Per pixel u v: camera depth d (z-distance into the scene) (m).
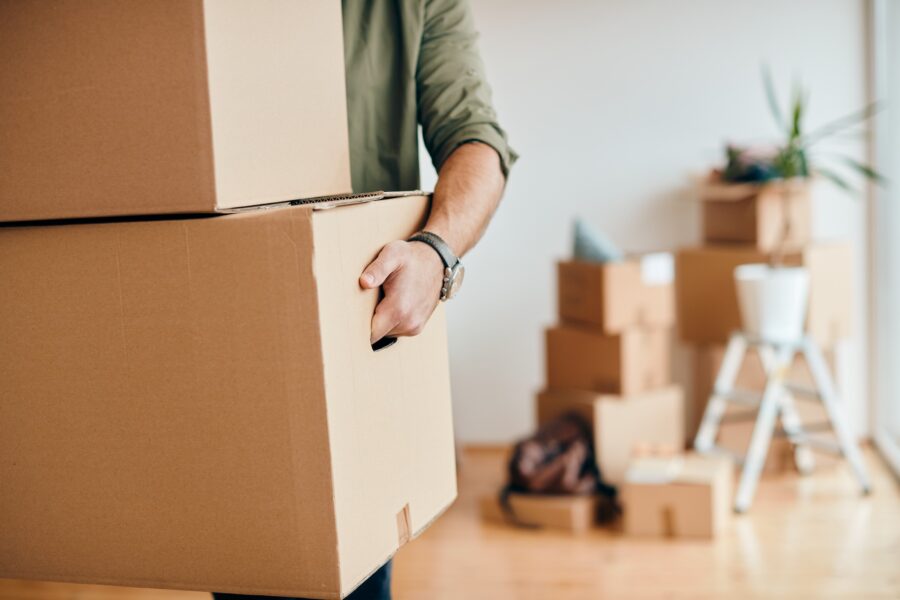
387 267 1.05
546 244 4.87
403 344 1.12
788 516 3.82
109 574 1.06
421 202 1.21
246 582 1.01
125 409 1.02
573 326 4.21
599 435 3.98
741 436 4.40
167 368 0.99
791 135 4.12
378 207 1.08
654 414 4.10
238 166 0.98
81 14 0.96
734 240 4.38
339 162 1.19
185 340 0.98
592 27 4.74
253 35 1.01
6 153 1.01
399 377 1.11
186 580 1.03
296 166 1.09
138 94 0.95
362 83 1.46
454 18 1.47
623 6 4.71
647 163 4.78
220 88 0.95
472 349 4.96
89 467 1.04
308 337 0.94
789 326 3.99
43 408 1.05
